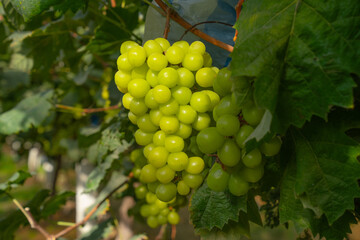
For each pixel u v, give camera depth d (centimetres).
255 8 33
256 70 30
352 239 57
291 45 31
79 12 75
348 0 30
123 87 40
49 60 81
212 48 49
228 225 43
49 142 146
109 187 90
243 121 36
